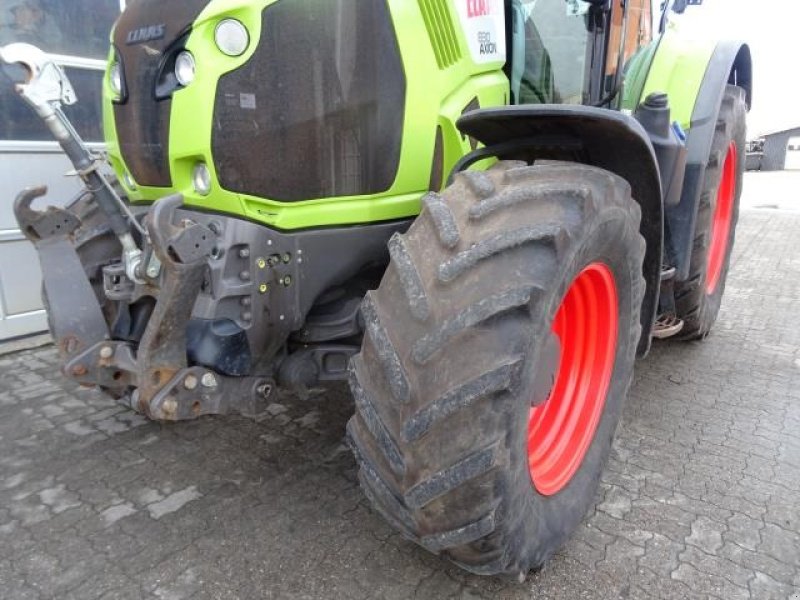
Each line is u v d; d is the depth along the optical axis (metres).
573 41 2.83
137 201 2.25
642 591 1.97
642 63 3.28
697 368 3.79
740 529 2.27
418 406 1.52
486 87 2.36
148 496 2.49
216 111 1.84
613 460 2.74
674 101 3.11
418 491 1.54
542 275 1.53
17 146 4.13
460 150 2.26
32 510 2.40
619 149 1.94
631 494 2.48
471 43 2.26
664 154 2.38
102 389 2.35
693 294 3.51
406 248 1.68
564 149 1.99
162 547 2.19
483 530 1.53
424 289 1.58
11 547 2.19
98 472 2.67
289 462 2.73
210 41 1.82
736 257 7.04
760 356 4.00
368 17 1.96
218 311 1.91
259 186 1.93
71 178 4.44
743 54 3.63
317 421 3.09
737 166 4.09
